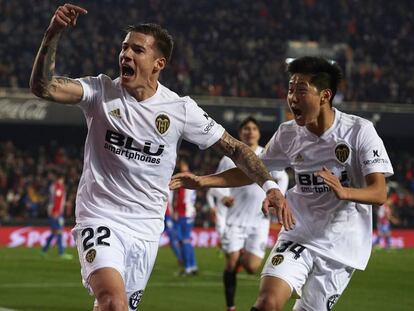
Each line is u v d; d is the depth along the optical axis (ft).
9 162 110.83
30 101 109.70
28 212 104.22
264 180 21.29
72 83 20.13
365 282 58.29
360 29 152.87
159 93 20.71
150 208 20.94
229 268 40.27
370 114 120.06
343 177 22.79
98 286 19.35
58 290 49.52
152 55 20.33
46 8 134.92
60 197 76.64
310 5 154.40
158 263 72.49
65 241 97.04
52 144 123.44
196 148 123.85
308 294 22.97
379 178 22.00
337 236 22.88
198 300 46.16
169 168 21.04
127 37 20.43
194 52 135.95
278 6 152.87
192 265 61.00
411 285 57.21
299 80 22.29
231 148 21.62
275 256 22.70
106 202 20.65
